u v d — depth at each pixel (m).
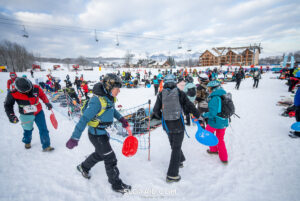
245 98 8.60
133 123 4.29
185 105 2.32
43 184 2.31
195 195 2.15
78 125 1.79
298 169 2.63
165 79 2.33
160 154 3.19
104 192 2.20
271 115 5.53
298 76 3.48
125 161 2.92
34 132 4.16
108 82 1.87
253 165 2.78
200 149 3.37
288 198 2.06
